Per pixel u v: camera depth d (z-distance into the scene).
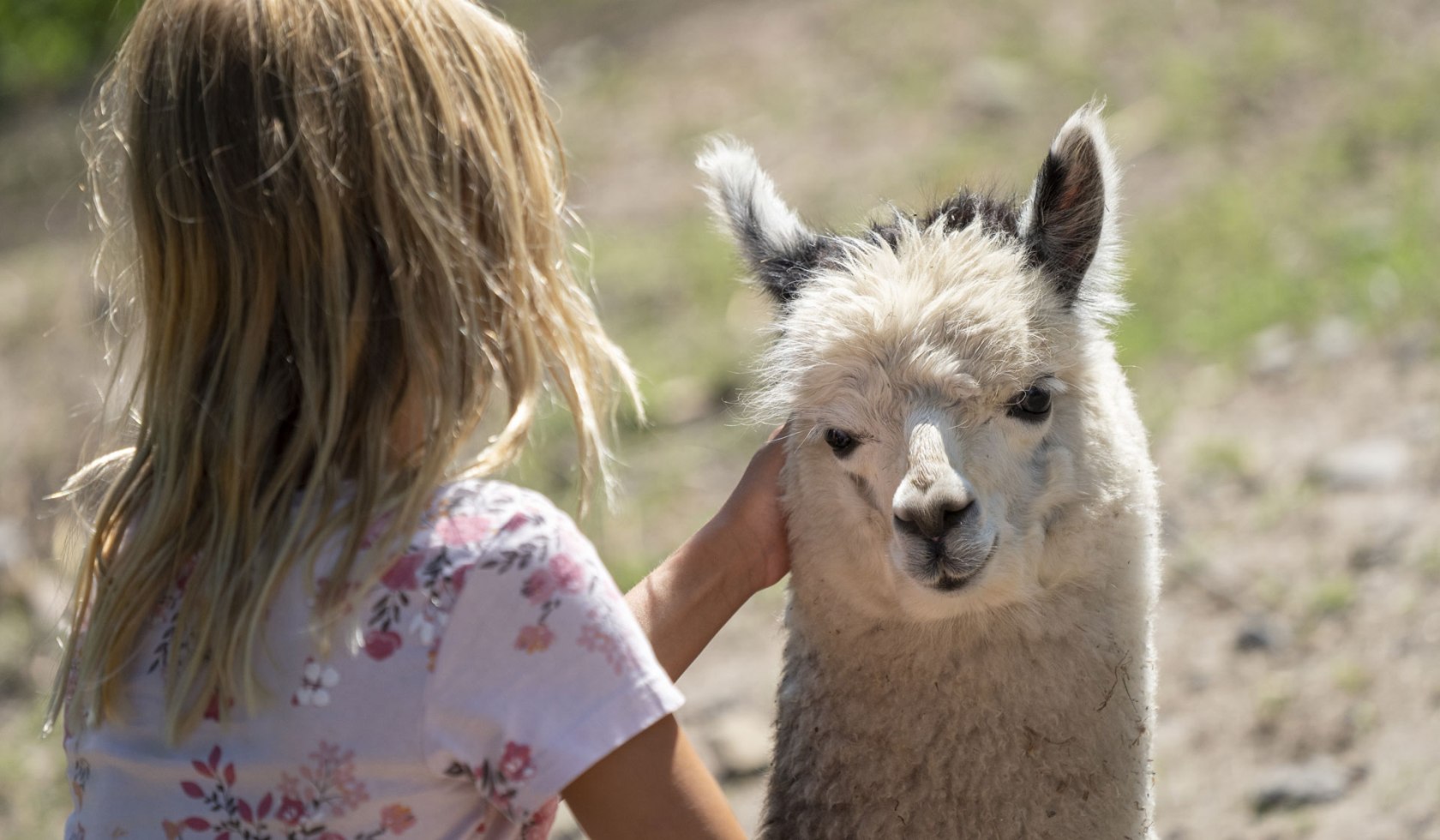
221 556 3.12
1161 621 10.20
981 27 22.58
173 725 3.06
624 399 14.73
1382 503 10.76
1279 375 13.02
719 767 9.66
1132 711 5.52
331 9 3.22
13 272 20.16
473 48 3.41
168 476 3.25
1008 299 5.31
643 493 13.42
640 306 17.11
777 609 11.67
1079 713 5.38
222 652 3.05
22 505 13.94
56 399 15.48
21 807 10.45
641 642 3.19
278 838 3.04
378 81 3.21
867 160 19.45
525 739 3.03
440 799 3.11
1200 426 12.60
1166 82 19.80
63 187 23.64
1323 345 13.25
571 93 23.86
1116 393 5.83
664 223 19.41
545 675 3.06
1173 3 22.02
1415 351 12.68
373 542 3.10
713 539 5.60
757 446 13.90
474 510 3.17
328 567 3.09
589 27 26.61
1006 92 20.38
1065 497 5.39
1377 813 7.93
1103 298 5.68
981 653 5.35
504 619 3.06
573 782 3.17
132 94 3.35
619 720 3.09
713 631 5.56
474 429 3.32
